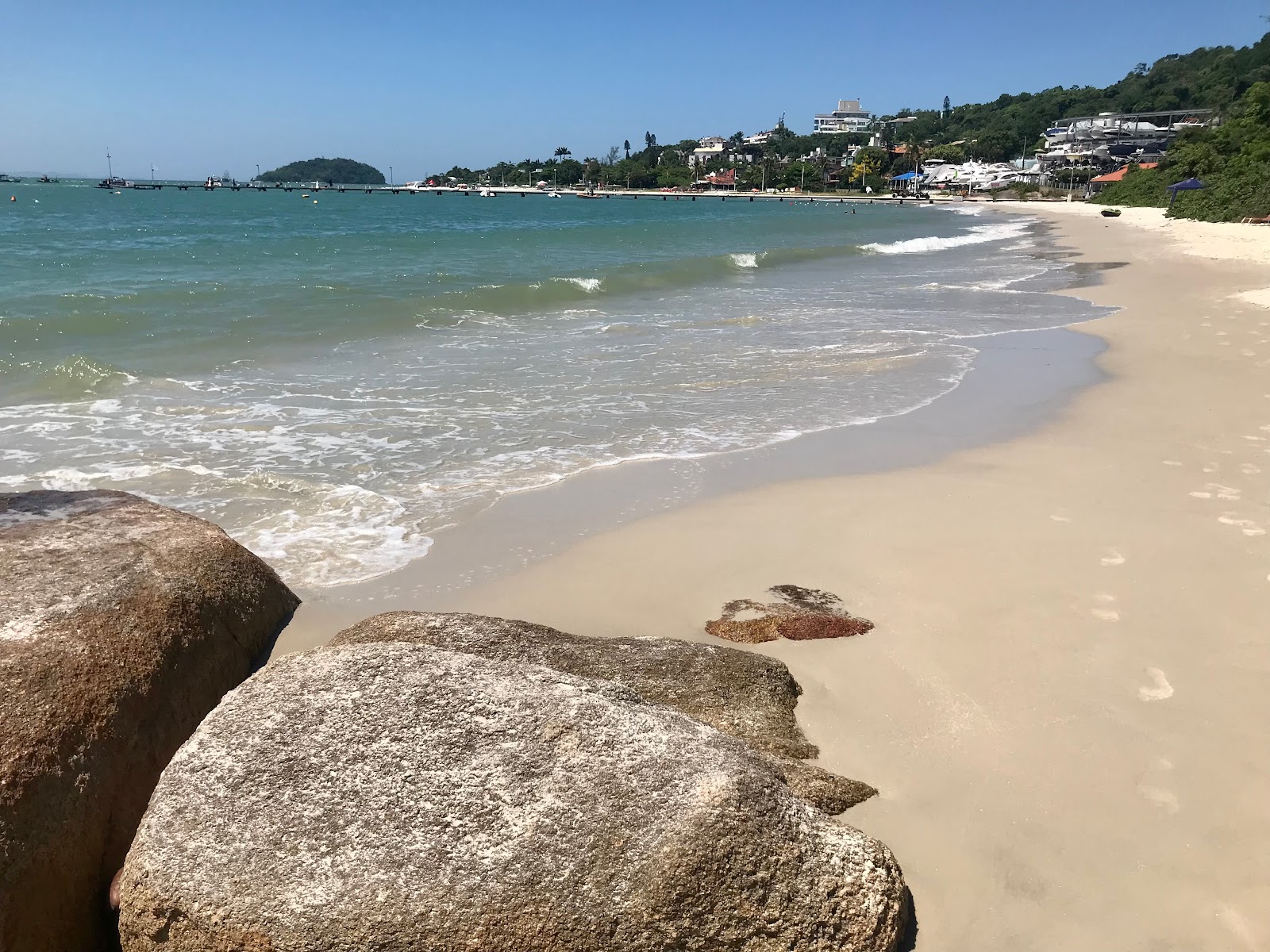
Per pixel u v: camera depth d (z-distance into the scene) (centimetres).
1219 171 5653
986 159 14788
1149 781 407
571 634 489
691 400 1073
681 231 4831
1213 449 876
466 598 579
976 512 723
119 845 328
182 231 4388
